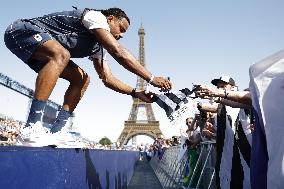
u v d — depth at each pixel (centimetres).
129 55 259
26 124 234
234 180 291
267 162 176
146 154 3900
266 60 180
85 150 288
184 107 267
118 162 652
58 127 287
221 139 308
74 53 276
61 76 295
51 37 250
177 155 859
